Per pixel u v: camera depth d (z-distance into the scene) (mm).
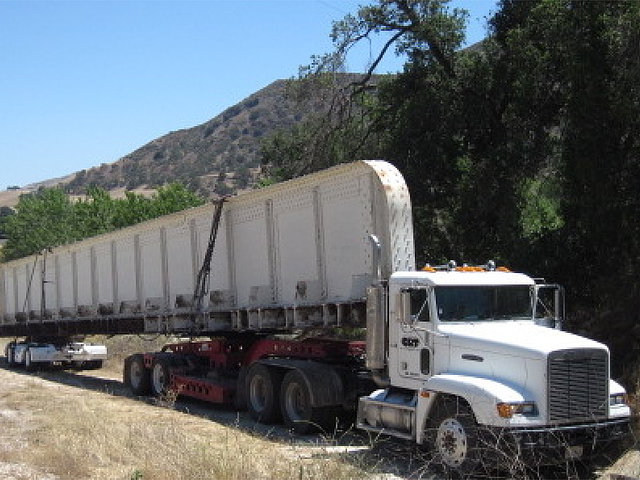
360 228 11836
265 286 14406
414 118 19078
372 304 10516
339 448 10688
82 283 23484
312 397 11836
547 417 8414
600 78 14016
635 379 12148
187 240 17516
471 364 9203
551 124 17453
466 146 19500
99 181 158625
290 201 13789
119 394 18422
